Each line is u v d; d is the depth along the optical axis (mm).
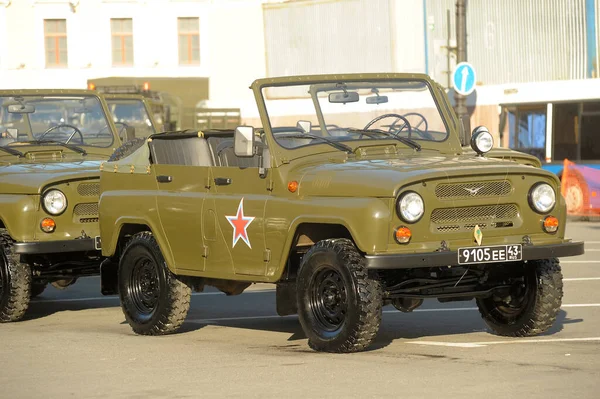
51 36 63750
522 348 11438
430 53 39312
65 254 15602
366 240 10883
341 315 11250
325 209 11203
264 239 11836
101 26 63812
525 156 15797
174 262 12930
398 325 13438
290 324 14016
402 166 11367
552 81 33625
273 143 12008
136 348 12266
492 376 9969
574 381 9680
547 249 11438
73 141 17016
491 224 11375
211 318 14727
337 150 12258
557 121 33438
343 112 12594
